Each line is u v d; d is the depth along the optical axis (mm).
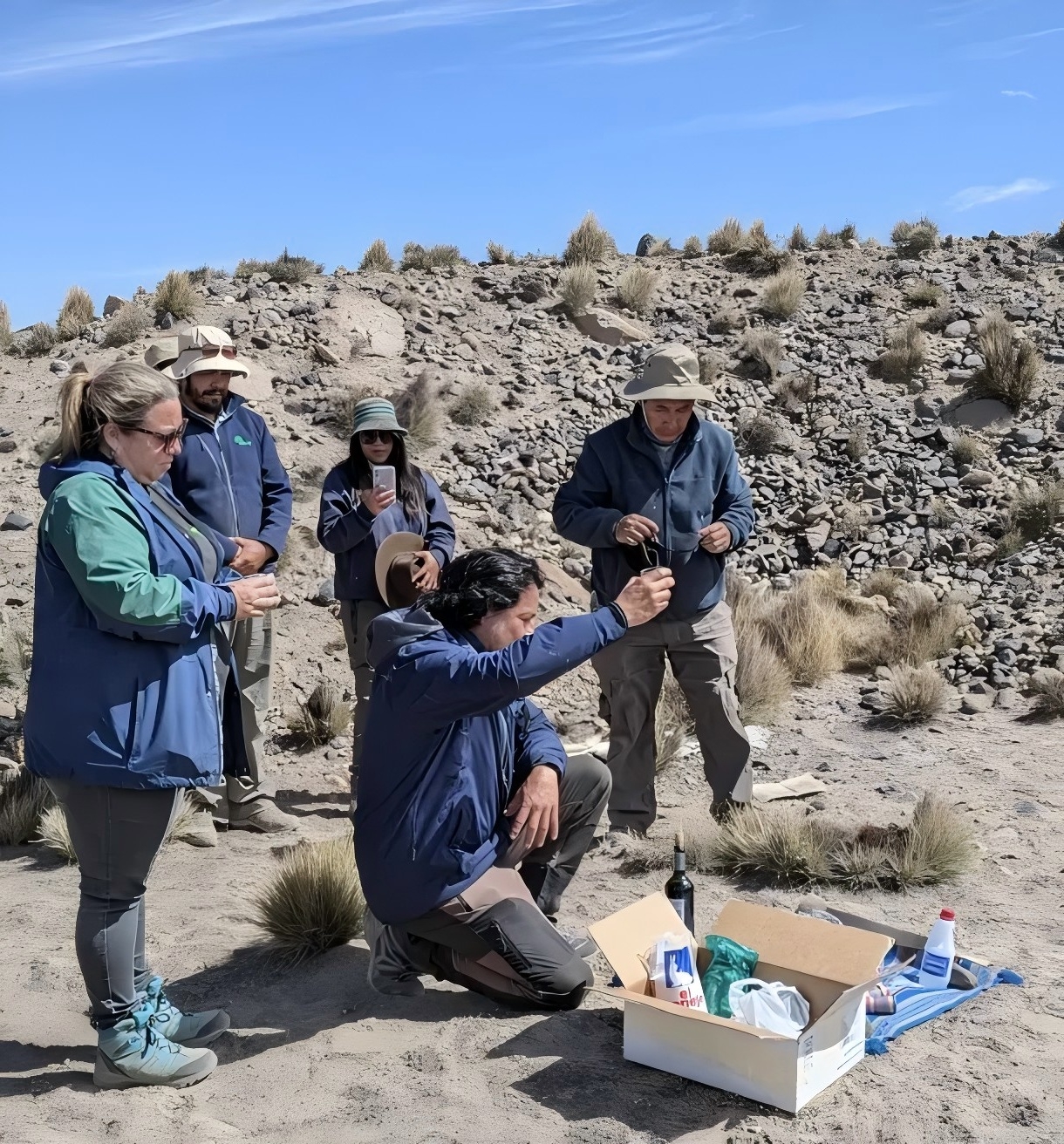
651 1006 3281
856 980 3396
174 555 3240
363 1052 3475
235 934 4500
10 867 5383
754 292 15570
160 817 3219
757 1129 3010
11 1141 2936
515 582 3621
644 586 3428
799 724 7992
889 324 14758
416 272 15531
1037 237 17406
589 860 5328
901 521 11242
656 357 5352
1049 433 12281
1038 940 4371
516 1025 3615
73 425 3152
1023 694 8430
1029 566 10336
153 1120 3102
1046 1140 2961
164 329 12922
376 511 5590
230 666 3473
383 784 3627
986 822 5852
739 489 5590
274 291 13969
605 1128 3014
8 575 8656
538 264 16484
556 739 3986
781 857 5082
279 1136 3027
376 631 3641
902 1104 3129
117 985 3244
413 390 11797
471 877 3648
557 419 12219
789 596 9867
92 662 3080
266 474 5934
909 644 9125
